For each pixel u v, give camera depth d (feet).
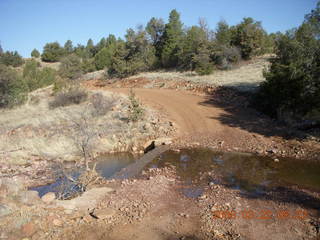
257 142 36.42
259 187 22.62
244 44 103.71
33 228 15.97
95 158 36.99
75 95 71.00
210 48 102.06
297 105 41.19
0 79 69.82
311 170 26.32
